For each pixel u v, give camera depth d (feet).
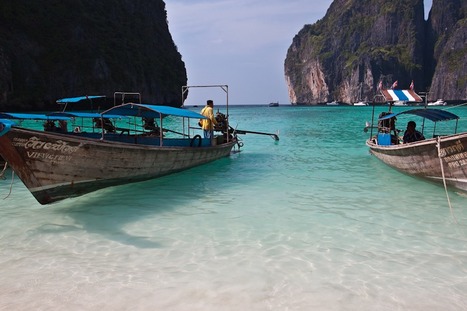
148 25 318.45
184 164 37.11
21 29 222.48
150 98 281.33
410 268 16.33
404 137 35.42
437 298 14.03
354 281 15.25
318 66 634.43
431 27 565.53
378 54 541.34
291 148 58.54
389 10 585.22
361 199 27.12
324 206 25.49
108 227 21.50
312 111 272.92
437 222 22.03
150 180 33.22
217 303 13.76
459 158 25.13
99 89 238.48
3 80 195.11
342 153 51.80
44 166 23.41
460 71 480.23
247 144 65.16
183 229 21.17
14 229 21.15
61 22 242.37
